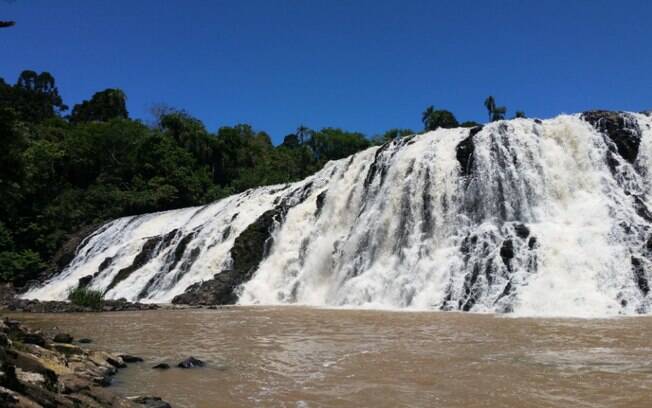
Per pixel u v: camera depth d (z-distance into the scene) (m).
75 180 80.88
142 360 15.72
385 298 33.34
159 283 45.84
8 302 36.88
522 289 28.77
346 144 101.00
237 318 27.12
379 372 13.73
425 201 37.88
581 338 18.61
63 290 49.34
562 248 30.33
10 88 118.81
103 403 9.96
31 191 66.00
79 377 11.43
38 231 63.31
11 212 64.00
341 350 16.98
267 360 15.59
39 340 14.54
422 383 12.54
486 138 39.06
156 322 26.06
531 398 11.17
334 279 38.28
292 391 11.96
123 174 80.38
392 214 38.69
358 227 39.94
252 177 80.94
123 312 32.25
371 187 42.38
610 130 38.19
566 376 12.99
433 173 38.62
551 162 37.41
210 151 85.56
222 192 77.62
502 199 35.97
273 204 49.38
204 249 46.78
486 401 11.02
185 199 75.31
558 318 24.59
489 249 32.16
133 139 83.75
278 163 89.62
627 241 29.84
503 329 21.03
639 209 33.25
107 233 60.62
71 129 93.88
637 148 37.56
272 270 41.72
